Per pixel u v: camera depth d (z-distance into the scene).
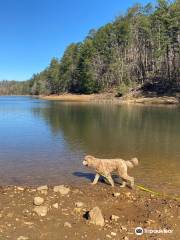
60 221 8.20
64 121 33.78
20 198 9.72
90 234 7.63
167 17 76.81
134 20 102.50
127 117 37.22
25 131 26.30
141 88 82.25
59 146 19.70
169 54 83.12
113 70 94.00
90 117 37.66
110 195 10.65
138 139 22.33
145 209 9.40
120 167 11.55
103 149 18.95
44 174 13.46
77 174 13.47
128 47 98.06
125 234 7.77
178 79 75.88
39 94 167.88
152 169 14.52
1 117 38.97
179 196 10.96
